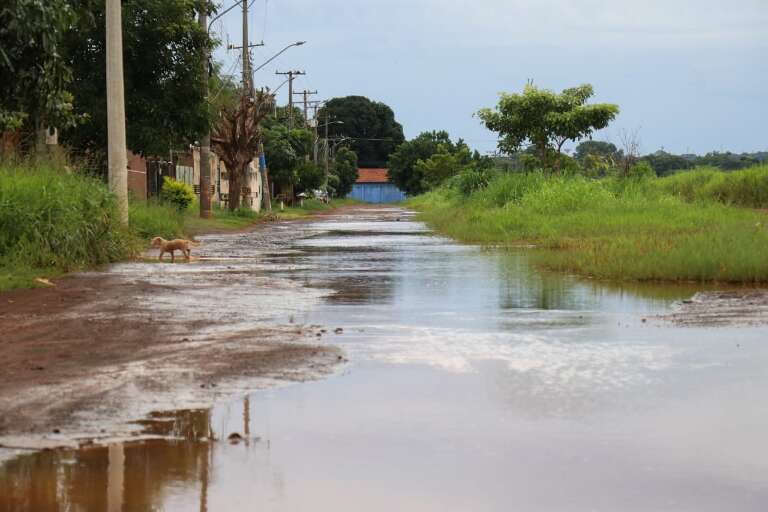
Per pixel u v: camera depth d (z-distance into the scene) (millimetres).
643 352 9195
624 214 32844
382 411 6793
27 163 21219
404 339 10070
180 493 4996
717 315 11711
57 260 18719
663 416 6602
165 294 14664
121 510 4730
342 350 9367
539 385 7672
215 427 6375
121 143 24719
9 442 6020
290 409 6867
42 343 9883
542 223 31562
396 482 5180
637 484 5137
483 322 11383
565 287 15406
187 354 9156
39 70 19453
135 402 7105
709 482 5172
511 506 4793
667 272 16250
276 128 97125
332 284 16312
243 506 4797
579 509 4758
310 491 5031
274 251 26312
